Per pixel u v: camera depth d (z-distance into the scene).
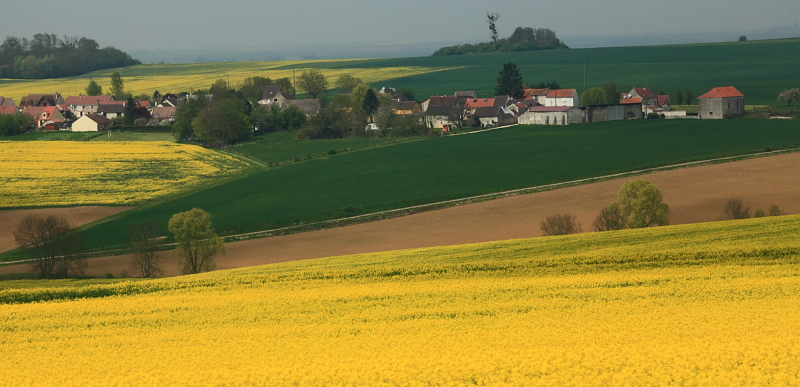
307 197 124.62
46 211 123.50
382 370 33.56
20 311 50.44
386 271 59.47
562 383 31.08
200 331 43.22
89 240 103.00
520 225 94.94
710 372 31.14
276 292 54.00
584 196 108.69
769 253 57.81
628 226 81.25
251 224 107.19
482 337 38.75
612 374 31.83
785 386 29.62
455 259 64.31
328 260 68.88
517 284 52.22
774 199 97.38
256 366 35.12
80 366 37.28
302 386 32.22
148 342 41.44
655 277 52.34
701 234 66.38
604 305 45.22
